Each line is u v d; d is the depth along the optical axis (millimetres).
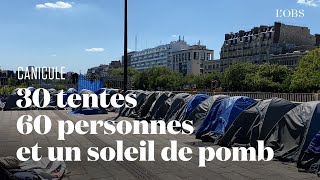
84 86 35250
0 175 6605
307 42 135250
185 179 7469
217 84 106375
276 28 130375
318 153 8070
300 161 8328
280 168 8328
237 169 8258
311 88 67250
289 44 129750
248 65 97062
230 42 151750
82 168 8375
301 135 8859
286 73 85000
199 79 116750
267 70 86188
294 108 9406
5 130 14414
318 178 7473
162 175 7777
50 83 42281
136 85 130750
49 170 7688
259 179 7434
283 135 9352
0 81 39125
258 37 137000
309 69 69000
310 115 8727
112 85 37375
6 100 25812
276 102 10055
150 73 129250
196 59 183750
